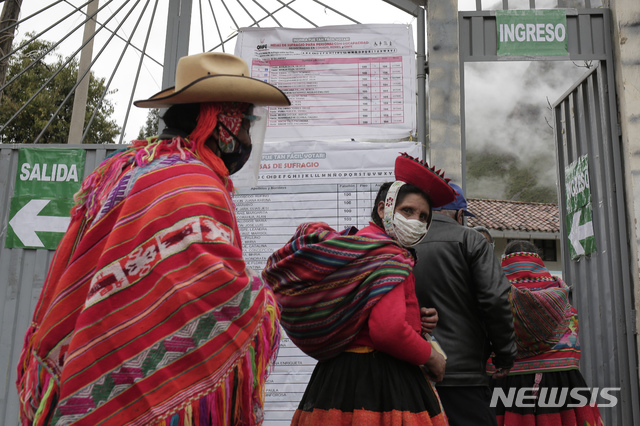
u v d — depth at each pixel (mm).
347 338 2350
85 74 4543
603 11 4453
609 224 4434
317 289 2412
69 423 1599
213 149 2104
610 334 4594
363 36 4172
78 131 9555
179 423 1683
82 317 1688
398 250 2410
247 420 1881
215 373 1694
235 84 2000
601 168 4637
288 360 3846
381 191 2674
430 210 2553
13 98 14211
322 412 2322
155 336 1678
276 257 2586
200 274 1717
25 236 4355
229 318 1735
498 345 3068
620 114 4359
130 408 1636
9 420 4141
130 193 1827
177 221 1765
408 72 4117
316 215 3994
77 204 2006
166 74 4430
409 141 4043
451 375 2990
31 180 4418
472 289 3121
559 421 4332
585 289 5234
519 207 20578
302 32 4207
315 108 4113
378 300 2275
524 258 4535
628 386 4145
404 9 4352
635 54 4336
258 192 4059
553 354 4402
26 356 1880
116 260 1737
